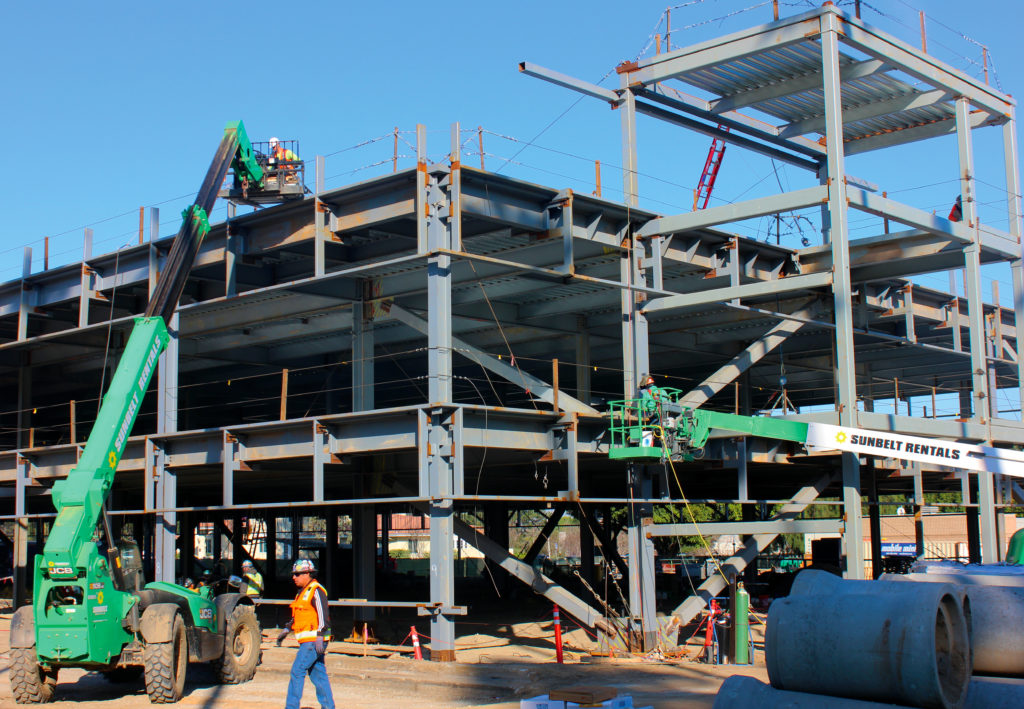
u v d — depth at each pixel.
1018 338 25.86
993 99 25.00
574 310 26.17
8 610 33.91
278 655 20.69
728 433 21.73
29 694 15.41
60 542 14.62
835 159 20.72
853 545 20.77
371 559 24.06
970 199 23.86
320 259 20.86
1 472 29.69
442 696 16.56
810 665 9.38
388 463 23.83
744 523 21.12
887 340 27.36
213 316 27.05
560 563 53.28
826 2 20.64
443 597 18.70
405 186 20.16
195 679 18.34
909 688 8.80
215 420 44.06
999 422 24.59
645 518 21.61
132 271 25.58
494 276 22.11
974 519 33.81
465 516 58.31
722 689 9.84
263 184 22.03
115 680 18.09
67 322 29.33
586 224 21.77
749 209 21.41
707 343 31.47
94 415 43.47
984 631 10.88
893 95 25.36
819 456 23.22
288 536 84.88
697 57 22.09
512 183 20.14
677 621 21.55
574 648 22.61
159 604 15.84
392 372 35.84
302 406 41.22
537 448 20.89
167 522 24.08
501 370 21.55
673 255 23.06
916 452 19.50
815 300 25.94
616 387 41.97
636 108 23.50
